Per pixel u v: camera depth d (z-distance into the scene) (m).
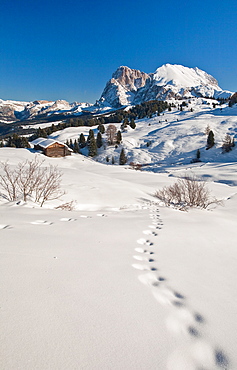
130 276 1.99
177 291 1.84
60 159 39.56
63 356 1.06
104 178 12.89
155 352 1.16
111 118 122.06
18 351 1.05
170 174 33.62
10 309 1.33
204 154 57.59
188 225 4.53
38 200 5.88
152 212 6.01
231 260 2.80
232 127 71.94
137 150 68.94
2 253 2.08
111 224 3.88
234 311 1.63
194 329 1.38
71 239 2.78
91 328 1.27
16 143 57.62
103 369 1.02
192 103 144.62
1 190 6.14
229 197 13.47
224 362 1.14
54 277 1.77
